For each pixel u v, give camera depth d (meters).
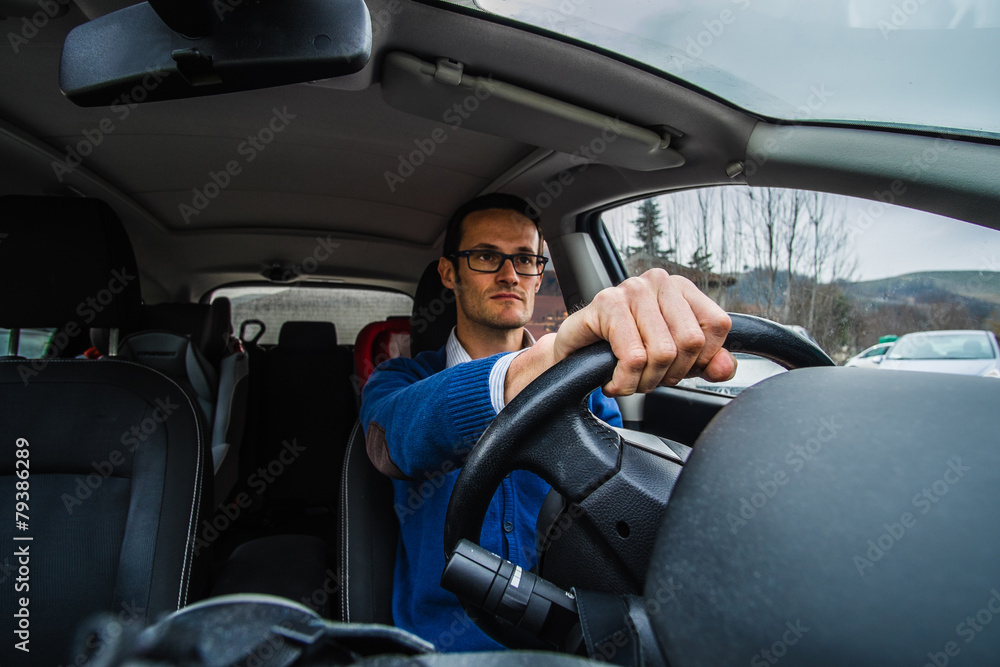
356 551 1.13
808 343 0.52
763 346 0.50
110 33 0.71
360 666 0.22
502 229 1.34
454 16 1.04
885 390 0.33
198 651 0.20
